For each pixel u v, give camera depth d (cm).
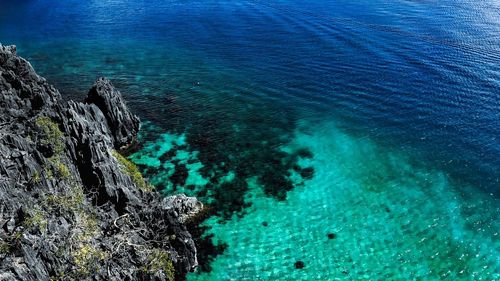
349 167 4841
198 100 6322
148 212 3481
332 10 10575
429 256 3675
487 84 6512
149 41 8912
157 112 5931
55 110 4050
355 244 3803
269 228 3969
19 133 3588
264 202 4284
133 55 8144
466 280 3456
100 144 3859
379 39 8500
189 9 11256
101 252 3002
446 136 5309
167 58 7981
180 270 3431
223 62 7738
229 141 5300
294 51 8088
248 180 4600
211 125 5650
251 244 3784
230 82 6931
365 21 9644
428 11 10281
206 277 3456
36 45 8756
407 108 5969
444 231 3931
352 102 6206
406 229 3962
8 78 4281
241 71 7338
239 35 9088
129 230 3303
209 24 9900
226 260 3612
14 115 3919
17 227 2794
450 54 7669
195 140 5294
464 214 4128
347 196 4394
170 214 3538
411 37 8575
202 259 3616
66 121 3938
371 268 3566
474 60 7388
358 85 6681
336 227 3997
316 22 9694
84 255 2909
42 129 3675
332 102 6228
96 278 2862
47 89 4656
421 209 4203
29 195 3066
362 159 4975
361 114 5894
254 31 9306
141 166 4762
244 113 5972
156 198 3984
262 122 5747
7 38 9238
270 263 3603
